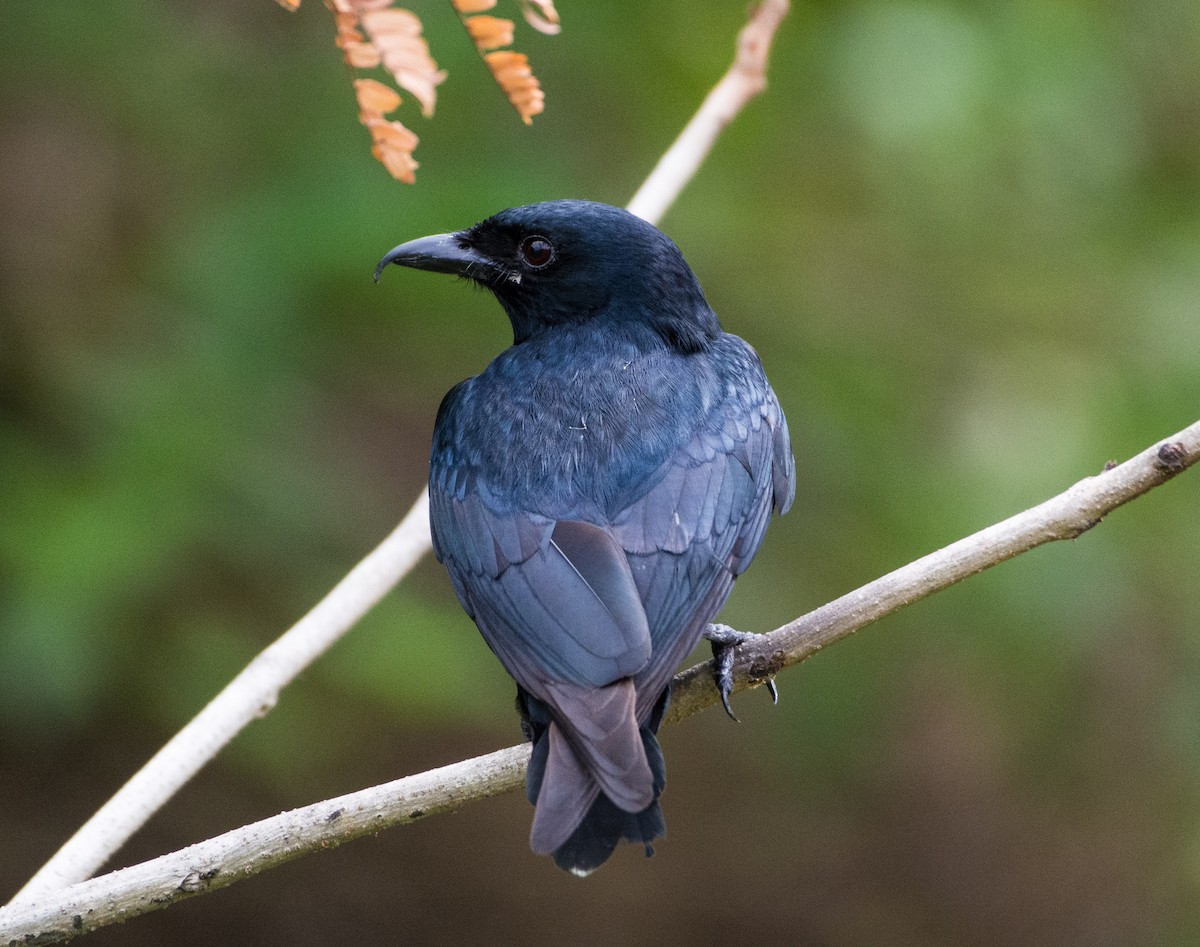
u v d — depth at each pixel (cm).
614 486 673
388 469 1509
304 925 1513
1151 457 657
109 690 1208
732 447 710
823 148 1362
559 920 1570
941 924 1595
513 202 1211
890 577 682
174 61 1291
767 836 1645
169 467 1164
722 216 1330
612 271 750
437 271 777
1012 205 1380
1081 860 1603
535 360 734
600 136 1312
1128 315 1353
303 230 1204
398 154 488
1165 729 1450
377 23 462
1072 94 1299
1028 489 1263
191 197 1271
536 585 637
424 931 1532
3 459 1167
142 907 611
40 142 1303
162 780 704
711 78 1309
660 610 636
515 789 634
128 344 1216
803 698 1428
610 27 1301
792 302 1356
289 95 1288
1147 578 1355
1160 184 1407
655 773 581
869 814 1628
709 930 1586
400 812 632
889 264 1380
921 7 1270
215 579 1239
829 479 1321
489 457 691
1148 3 1372
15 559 1119
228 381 1202
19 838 1367
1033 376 1337
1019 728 1545
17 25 1257
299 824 625
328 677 1209
